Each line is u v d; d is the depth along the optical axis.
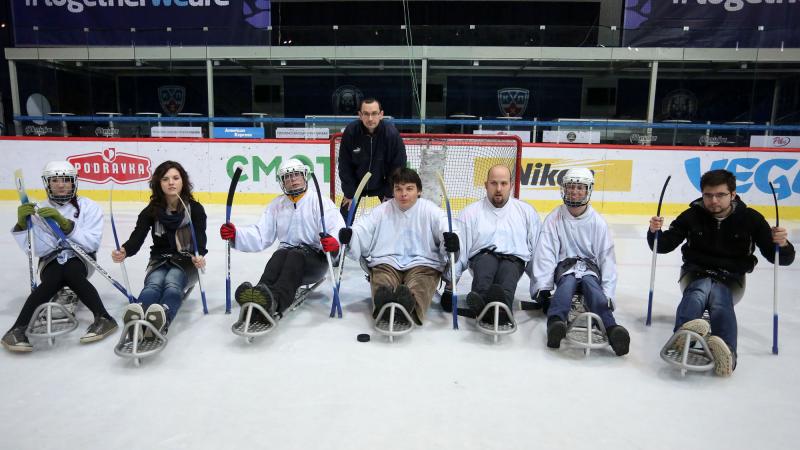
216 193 7.82
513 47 8.34
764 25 8.23
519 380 2.38
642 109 8.68
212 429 1.96
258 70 8.86
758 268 4.55
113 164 7.85
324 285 3.87
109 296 3.52
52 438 1.90
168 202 3.06
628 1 8.32
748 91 8.35
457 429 1.98
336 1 12.25
